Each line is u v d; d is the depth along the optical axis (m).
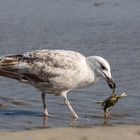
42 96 14.84
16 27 23.11
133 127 12.01
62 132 11.52
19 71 14.71
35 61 14.68
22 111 14.73
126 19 24.17
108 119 14.02
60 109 14.94
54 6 26.22
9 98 15.71
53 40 21.38
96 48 20.38
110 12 25.23
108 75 14.59
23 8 25.84
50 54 14.74
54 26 23.25
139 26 23.09
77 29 22.83
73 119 14.09
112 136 11.27
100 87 16.52
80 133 11.45
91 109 14.89
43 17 24.56
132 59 19.06
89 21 23.95
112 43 20.94
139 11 25.22
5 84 16.83
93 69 14.71
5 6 26.12
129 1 26.66
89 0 27.08
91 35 22.00
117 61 18.88
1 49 20.28
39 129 12.24
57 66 14.55
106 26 23.20
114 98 14.40
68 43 21.00
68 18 24.41
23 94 16.03
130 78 17.23
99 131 11.60
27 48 20.41
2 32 22.42
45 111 14.48
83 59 14.75
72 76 14.54
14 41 21.25
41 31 22.53
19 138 11.10
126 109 14.78
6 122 13.72
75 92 16.14
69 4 26.50
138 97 15.67
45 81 14.62
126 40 21.31
